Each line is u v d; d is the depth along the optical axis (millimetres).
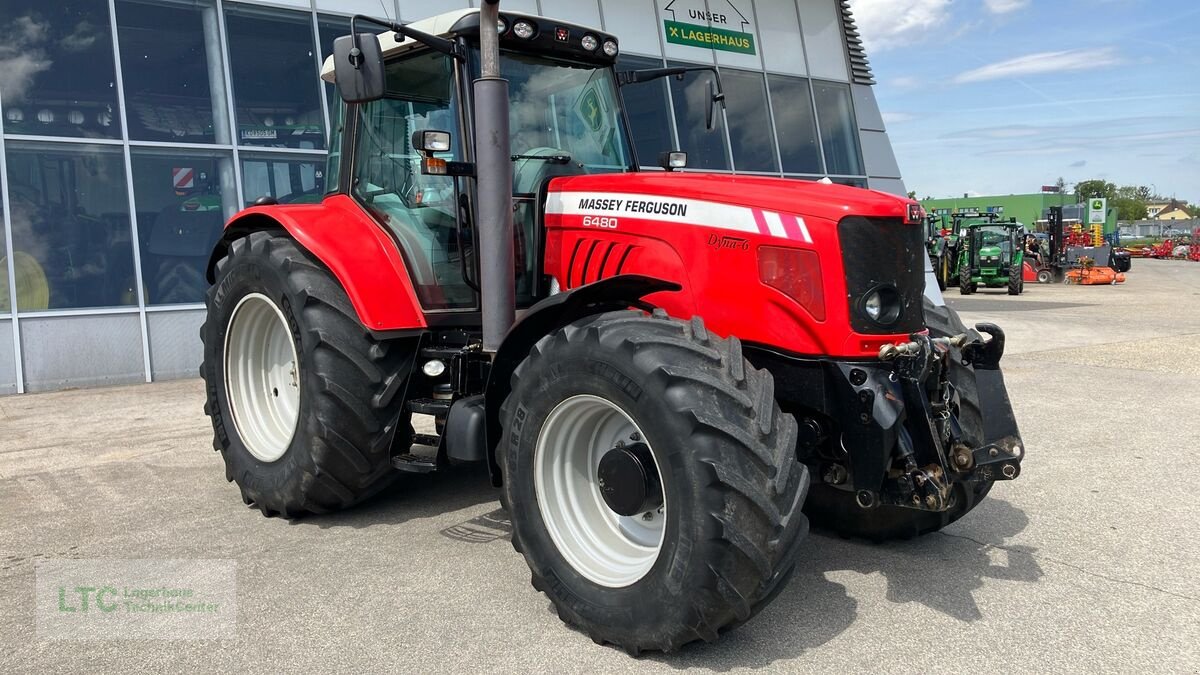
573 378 2873
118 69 9031
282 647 2861
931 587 3328
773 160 14375
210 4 9539
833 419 3059
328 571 3523
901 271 3086
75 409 7414
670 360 2680
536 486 3033
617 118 4363
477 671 2688
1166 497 4473
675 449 2584
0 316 8477
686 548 2568
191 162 9445
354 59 3336
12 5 8547
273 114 9938
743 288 3211
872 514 3758
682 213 3389
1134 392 7469
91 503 4531
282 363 4555
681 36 13430
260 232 4508
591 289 2945
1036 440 5738
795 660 2734
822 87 15312
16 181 8570
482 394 3705
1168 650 2793
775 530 2566
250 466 4352
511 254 3588
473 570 3527
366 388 3941
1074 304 18547
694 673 2656
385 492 4695
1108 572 3467
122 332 9047
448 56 3873
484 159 3518
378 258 4039
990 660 2729
